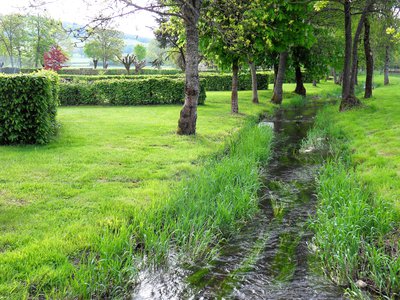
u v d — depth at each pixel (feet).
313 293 14.74
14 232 17.39
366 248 16.40
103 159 30.50
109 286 14.47
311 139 42.83
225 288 14.99
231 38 47.70
